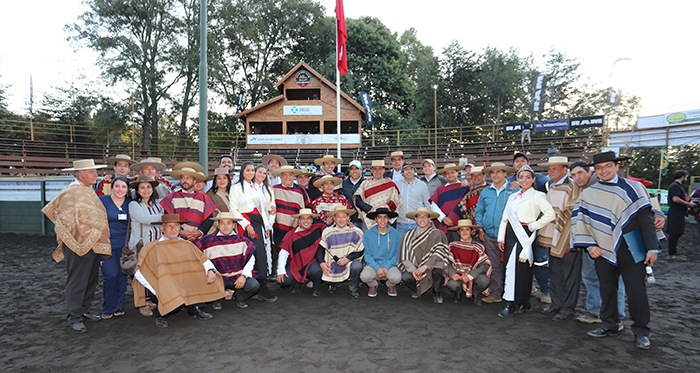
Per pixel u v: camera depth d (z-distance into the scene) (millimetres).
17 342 3850
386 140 35781
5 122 28391
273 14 35094
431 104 39938
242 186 5621
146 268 4375
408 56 48844
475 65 39969
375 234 5766
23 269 7574
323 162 7324
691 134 20969
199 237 5043
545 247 4723
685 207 8383
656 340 3826
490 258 5328
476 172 5941
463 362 3322
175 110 31516
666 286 6020
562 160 4762
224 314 4770
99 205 4398
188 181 5250
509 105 40406
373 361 3348
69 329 4234
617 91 28656
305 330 4152
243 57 34281
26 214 13211
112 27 27750
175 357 3463
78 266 4219
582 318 4406
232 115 34344
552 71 43844
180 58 28203
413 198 6621
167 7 29125
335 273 5594
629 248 3648
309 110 26562
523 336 3959
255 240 5426
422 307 5066
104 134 30031
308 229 5871
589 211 3951
